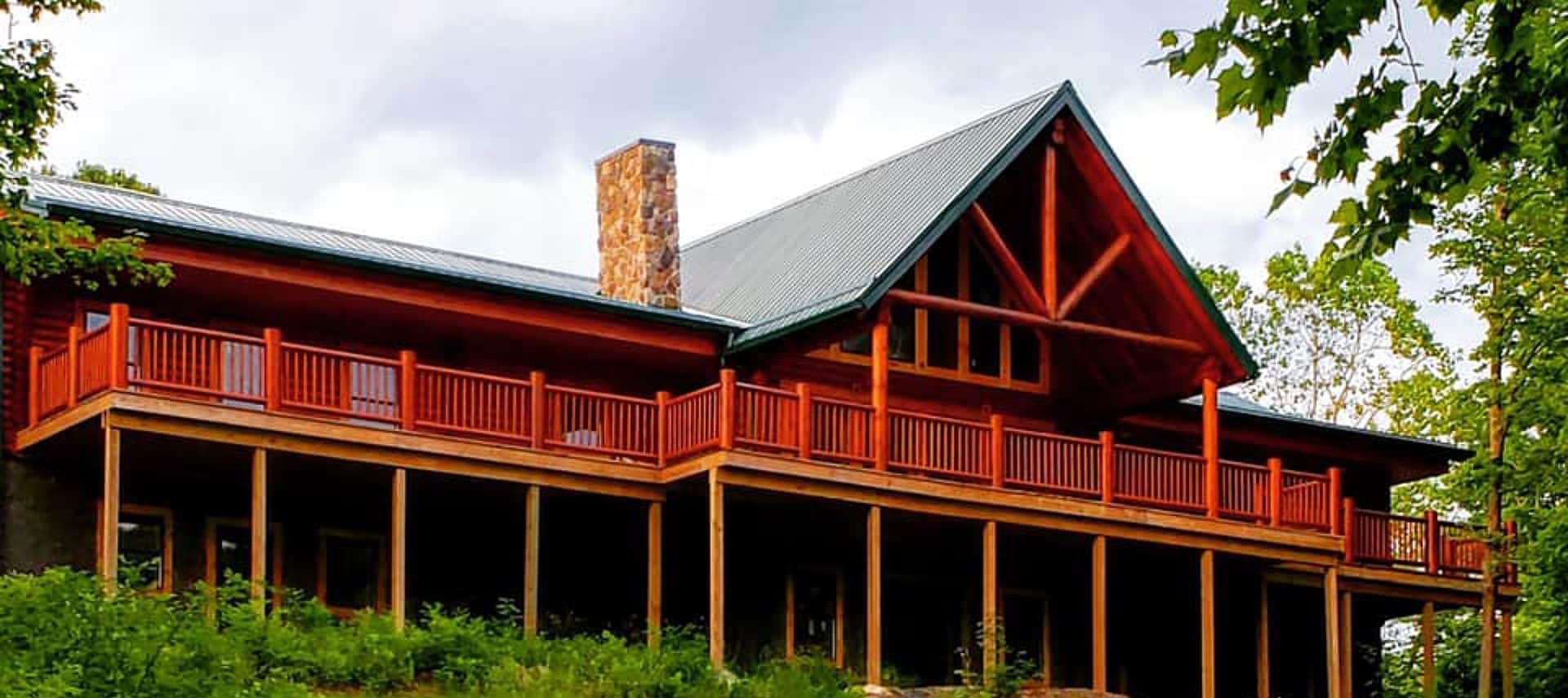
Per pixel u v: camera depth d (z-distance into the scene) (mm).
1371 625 36938
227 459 25156
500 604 26109
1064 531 28812
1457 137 10375
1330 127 10305
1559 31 13273
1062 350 32500
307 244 26688
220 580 26688
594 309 28609
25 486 25547
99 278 26234
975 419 31750
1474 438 33531
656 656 24875
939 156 30562
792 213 33312
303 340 27781
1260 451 35594
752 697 24766
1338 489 31312
